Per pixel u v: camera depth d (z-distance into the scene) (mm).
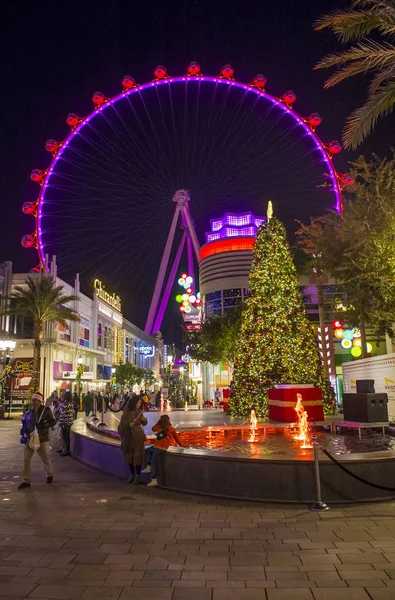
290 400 16391
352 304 19859
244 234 77188
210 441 13109
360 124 11492
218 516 7453
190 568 5340
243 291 71312
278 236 20891
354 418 14273
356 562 5438
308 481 8078
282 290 20312
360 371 19953
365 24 10969
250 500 8266
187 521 7191
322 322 34094
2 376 35375
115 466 11195
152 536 6488
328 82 11547
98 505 8227
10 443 18703
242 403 20125
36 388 38562
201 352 45562
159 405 40562
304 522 7027
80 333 61500
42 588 4836
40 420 10109
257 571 5230
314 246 20953
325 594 4637
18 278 50219
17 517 7484
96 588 4832
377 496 8133
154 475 9656
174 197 60406
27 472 9859
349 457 8266
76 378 45906
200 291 77375
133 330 96312
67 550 5953
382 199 15977
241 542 6195
